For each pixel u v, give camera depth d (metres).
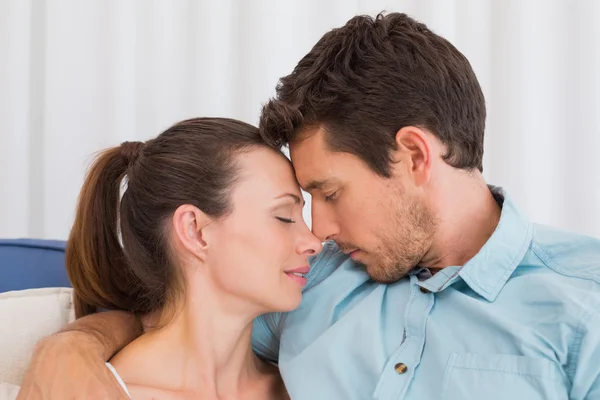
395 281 1.28
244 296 1.18
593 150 2.12
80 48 2.28
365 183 1.20
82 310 1.33
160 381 1.19
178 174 1.18
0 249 1.44
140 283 1.24
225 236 1.17
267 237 1.17
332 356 1.20
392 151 1.19
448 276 1.20
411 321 1.20
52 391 0.99
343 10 2.19
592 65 2.10
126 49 2.29
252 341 1.38
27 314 1.29
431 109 1.19
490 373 1.09
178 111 2.29
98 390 1.00
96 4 2.28
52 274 1.42
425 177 1.19
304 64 1.25
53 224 2.31
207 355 1.20
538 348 1.07
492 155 2.19
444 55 1.23
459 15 2.17
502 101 2.16
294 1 2.21
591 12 2.09
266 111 1.21
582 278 1.13
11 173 2.31
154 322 1.26
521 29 2.12
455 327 1.16
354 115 1.18
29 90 2.35
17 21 2.29
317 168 1.21
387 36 1.21
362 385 1.19
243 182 1.17
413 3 2.15
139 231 1.21
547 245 1.21
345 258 1.37
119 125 2.29
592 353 1.04
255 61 2.22
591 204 2.13
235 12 2.26
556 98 2.13
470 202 1.24
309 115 1.19
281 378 1.33
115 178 1.27
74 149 2.30
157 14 2.26
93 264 1.27
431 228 1.22
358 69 1.19
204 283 1.19
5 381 1.23
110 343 1.16
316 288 1.32
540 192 2.15
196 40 2.26
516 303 1.14
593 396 1.03
